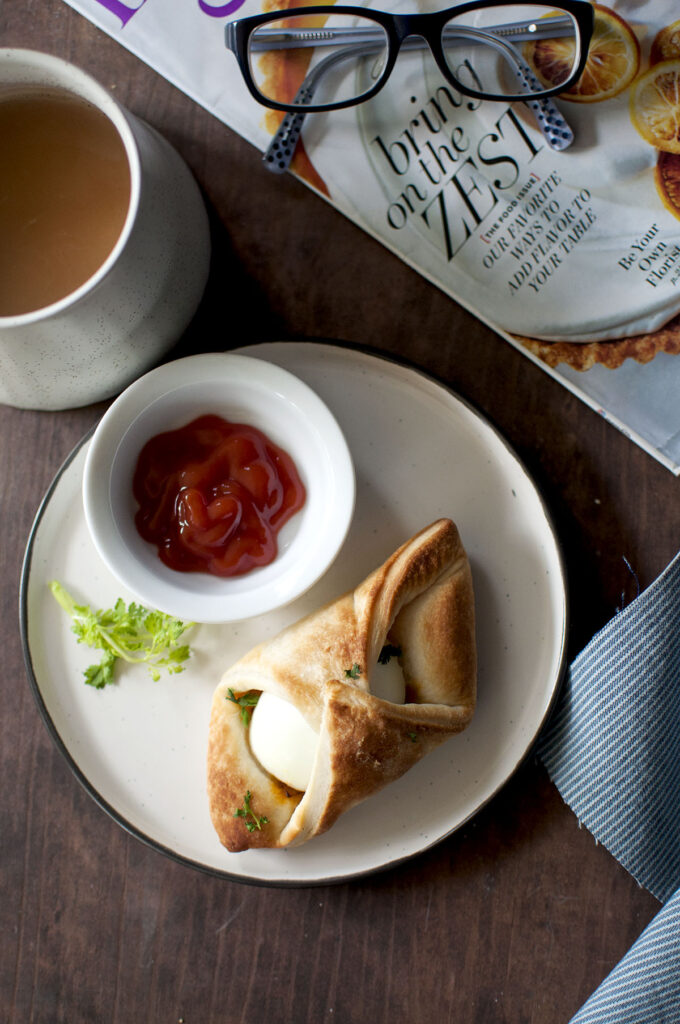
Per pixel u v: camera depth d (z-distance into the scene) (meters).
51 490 0.56
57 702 0.57
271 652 0.55
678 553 0.56
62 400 0.55
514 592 0.56
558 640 0.56
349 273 0.57
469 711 0.55
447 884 0.57
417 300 0.57
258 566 0.55
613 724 0.56
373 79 0.56
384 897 0.58
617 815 0.56
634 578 0.57
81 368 0.52
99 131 0.51
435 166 0.56
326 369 0.57
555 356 0.56
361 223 0.56
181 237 0.52
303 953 0.58
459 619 0.55
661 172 0.56
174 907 0.58
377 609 0.54
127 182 0.51
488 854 0.57
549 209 0.56
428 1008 0.57
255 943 0.58
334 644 0.54
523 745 0.56
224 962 0.58
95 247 0.51
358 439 0.57
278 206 0.57
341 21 0.55
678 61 0.55
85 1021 0.58
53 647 0.57
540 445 0.57
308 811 0.54
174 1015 0.58
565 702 0.56
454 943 0.57
